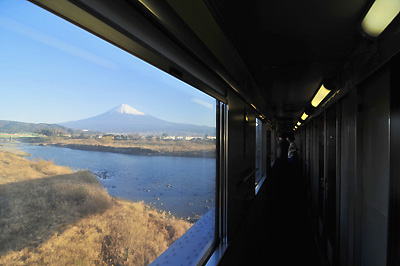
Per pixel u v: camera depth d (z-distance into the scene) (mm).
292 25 1200
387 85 1197
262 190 3572
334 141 2379
